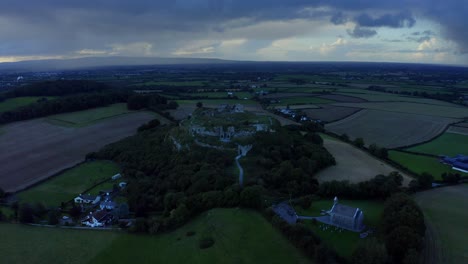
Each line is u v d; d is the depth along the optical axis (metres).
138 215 90.44
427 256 66.75
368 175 111.12
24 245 75.31
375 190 93.44
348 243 70.19
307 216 82.25
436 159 130.50
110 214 88.69
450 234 75.19
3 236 79.25
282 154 118.81
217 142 120.56
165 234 77.69
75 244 75.25
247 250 67.94
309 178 101.06
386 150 131.50
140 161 126.69
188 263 65.94
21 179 120.50
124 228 81.56
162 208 92.94
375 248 61.97
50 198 103.31
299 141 135.38
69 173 123.50
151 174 118.00
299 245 67.25
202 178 97.50
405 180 108.50
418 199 94.06
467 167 116.38
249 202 84.38
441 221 81.31
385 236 69.31
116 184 111.62
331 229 75.75
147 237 77.12
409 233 65.12
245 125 131.38
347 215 75.94
